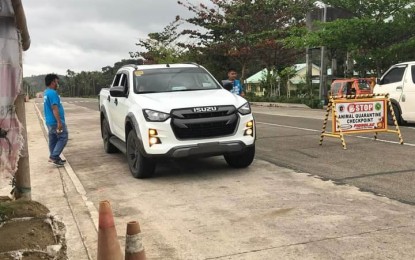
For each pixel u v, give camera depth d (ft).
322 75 90.63
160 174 28.09
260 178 25.93
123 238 17.47
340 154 32.01
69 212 21.03
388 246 15.55
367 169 26.89
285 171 27.43
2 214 13.79
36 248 12.16
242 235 17.19
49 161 33.04
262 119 62.95
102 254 12.44
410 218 18.19
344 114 35.35
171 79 29.81
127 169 30.35
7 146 11.14
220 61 132.16
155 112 25.23
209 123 25.38
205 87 29.66
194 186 24.79
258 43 115.96
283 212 19.62
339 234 16.83
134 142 27.09
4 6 11.03
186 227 18.35
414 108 45.93
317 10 99.35
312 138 40.45
